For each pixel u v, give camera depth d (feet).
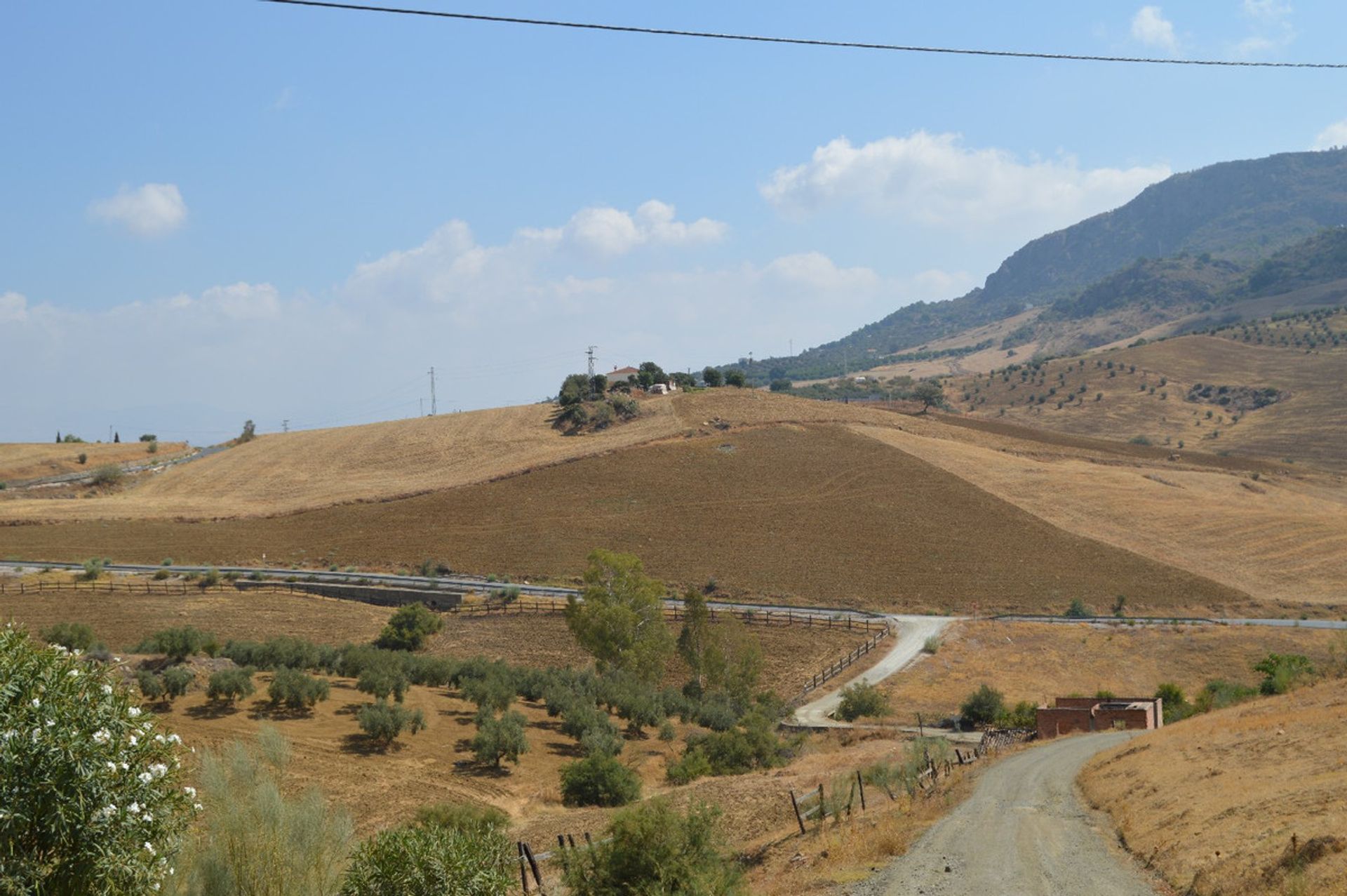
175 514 404.16
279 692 166.30
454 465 469.57
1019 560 350.43
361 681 187.21
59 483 476.95
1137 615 306.55
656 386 597.52
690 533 371.76
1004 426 579.89
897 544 362.12
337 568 345.72
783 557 351.25
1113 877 52.54
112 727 32.81
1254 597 320.29
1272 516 402.72
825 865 61.87
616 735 174.91
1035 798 81.61
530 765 151.84
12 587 294.46
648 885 56.95
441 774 141.59
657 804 61.77
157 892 35.78
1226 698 164.96
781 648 276.62
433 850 51.90
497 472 444.14
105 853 31.50
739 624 288.30
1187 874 49.90
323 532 383.04
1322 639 268.82
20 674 31.73
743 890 56.85
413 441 522.88
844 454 452.35
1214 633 276.21
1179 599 319.47
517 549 360.28
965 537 369.50
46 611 271.90
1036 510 398.83
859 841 66.49
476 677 209.05
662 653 245.86
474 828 97.40
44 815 30.81
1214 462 521.65
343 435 554.46
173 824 34.60
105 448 582.35
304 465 496.23
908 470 433.89
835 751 155.74
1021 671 257.34
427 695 195.11
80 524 385.29
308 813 48.06
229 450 550.36
